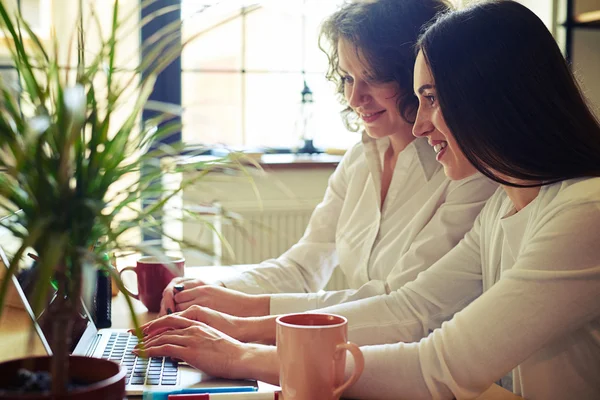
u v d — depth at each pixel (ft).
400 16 5.02
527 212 3.64
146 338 3.73
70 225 2.00
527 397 3.65
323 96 10.76
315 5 10.64
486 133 3.37
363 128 6.14
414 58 5.01
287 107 10.70
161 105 2.25
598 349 3.47
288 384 2.83
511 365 3.22
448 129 3.72
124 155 2.13
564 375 3.53
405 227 5.15
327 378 2.80
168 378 3.25
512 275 3.28
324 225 6.05
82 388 2.00
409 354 3.34
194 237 9.19
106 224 1.99
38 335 2.90
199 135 10.27
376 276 5.28
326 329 2.78
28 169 1.94
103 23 8.82
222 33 10.38
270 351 3.37
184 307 4.69
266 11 10.50
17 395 1.91
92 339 3.76
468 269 4.32
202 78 10.44
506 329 3.20
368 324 4.23
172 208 2.25
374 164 5.56
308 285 5.89
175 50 2.21
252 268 6.03
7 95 1.96
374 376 3.29
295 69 10.71
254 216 9.59
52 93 2.04
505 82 3.33
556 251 3.21
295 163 9.76
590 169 3.38
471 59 3.36
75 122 1.81
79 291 2.02
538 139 3.36
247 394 2.85
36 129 1.74
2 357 2.74
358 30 5.03
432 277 4.34
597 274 3.17
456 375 3.24
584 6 9.41
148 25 9.27
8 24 2.01
